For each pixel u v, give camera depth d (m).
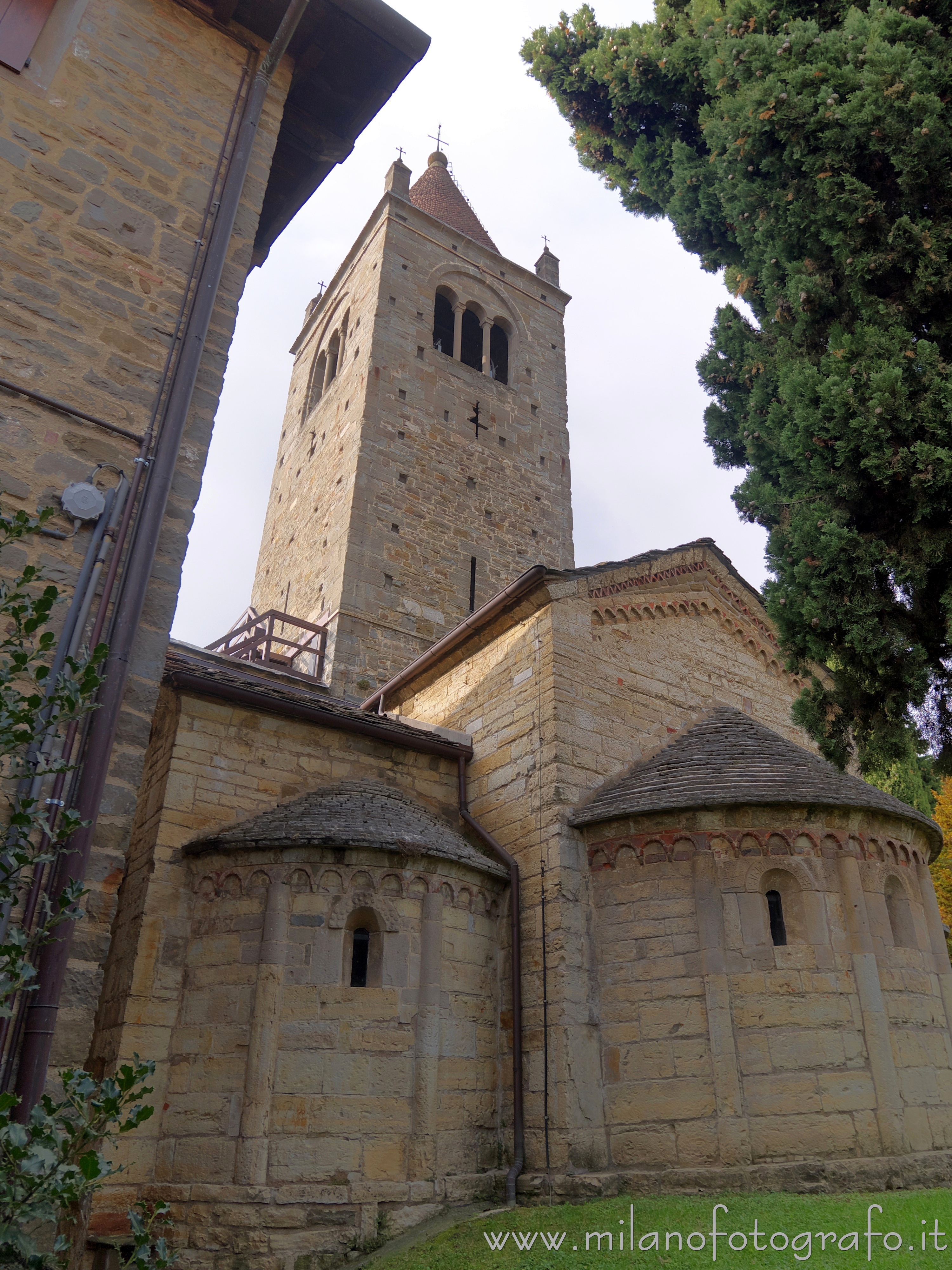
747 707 17.14
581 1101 11.49
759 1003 11.52
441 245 31.77
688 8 14.70
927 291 10.04
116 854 6.43
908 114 10.14
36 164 7.98
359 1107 10.72
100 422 7.46
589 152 16.36
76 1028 5.92
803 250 11.24
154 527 7.29
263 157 9.62
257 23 9.83
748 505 11.48
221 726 13.37
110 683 6.64
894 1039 11.64
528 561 27.86
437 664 17.31
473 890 12.85
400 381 27.66
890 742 10.02
